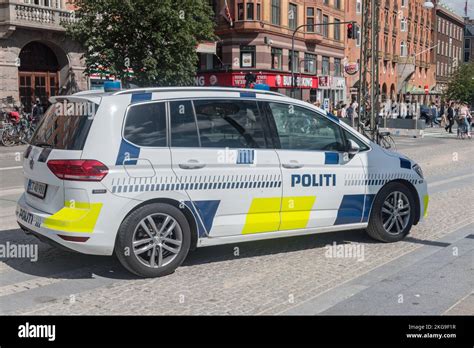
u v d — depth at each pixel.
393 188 6.91
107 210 5.21
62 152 5.33
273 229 6.08
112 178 5.21
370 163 6.75
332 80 49.69
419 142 27.72
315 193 6.32
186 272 5.76
